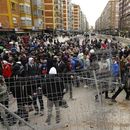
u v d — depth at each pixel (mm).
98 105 6266
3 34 33750
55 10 89125
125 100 9352
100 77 7848
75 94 6492
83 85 6520
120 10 144000
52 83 6203
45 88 6246
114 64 8859
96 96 6359
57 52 13586
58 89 6246
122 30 121750
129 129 6590
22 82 6176
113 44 20953
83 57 11867
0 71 9320
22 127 5652
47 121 6109
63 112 6355
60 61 9844
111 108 7902
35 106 6332
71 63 11117
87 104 6363
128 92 9375
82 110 6312
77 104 6391
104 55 9648
